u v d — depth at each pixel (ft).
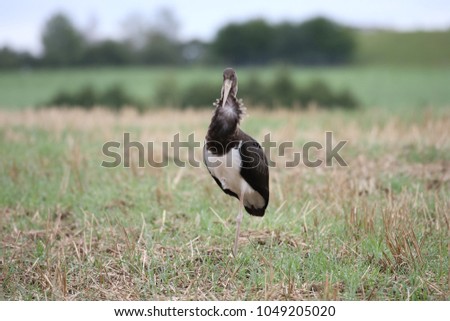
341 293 77.10
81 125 205.87
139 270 82.48
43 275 80.84
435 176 122.31
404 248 82.58
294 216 99.14
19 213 107.34
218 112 87.56
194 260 85.92
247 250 87.35
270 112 249.55
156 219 103.14
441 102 424.05
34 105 437.99
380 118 214.90
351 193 107.14
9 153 152.46
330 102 344.08
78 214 106.42
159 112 254.06
